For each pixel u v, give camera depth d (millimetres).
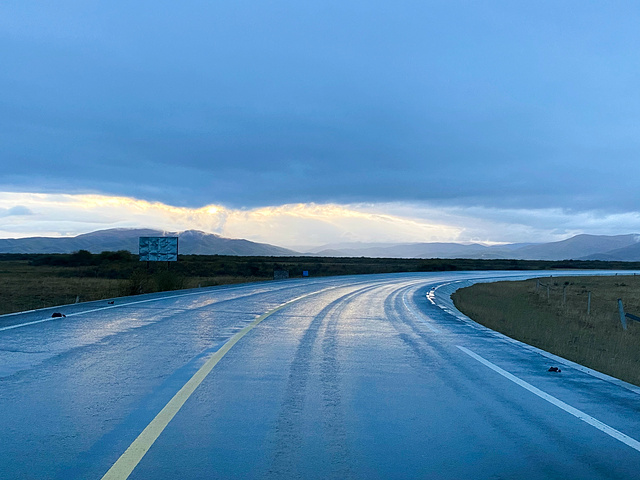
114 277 51688
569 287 46219
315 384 7254
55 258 83062
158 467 4234
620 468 4531
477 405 6449
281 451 4680
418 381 7664
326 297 25703
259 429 5270
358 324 14773
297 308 19062
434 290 35906
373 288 35844
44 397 6141
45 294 27625
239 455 4551
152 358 8625
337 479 4117
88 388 6605
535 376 8328
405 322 15758
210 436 5008
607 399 6977
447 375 8156
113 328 11914
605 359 11336
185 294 24719
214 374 7613
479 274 69812
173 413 5680
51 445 4648
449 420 5789
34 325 11953
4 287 31812
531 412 6227
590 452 4902
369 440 5055
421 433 5312
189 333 11555
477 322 16797
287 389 6926
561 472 4406
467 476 4258
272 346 10289
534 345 12477
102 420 5375
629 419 6051
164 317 14469
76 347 9367
